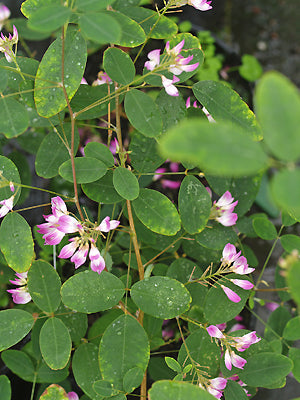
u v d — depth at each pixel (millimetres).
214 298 286
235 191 311
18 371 308
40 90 256
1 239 268
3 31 354
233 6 702
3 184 273
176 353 376
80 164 270
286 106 107
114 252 368
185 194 285
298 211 257
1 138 351
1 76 244
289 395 408
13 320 277
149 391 205
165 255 379
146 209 275
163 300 265
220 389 273
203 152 103
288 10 719
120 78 262
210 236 308
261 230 323
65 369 314
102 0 208
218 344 289
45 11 191
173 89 257
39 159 292
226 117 267
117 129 297
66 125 294
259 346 288
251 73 534
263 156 111
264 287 445
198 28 541
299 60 693
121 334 263
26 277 297
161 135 272
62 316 305
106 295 264
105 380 259
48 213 370
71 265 375
